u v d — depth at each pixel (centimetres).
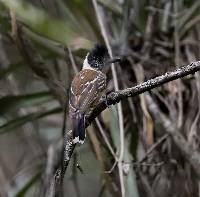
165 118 1016
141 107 1030
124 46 1095
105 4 1105
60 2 1109
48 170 709
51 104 1138
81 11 1084
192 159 970
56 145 724
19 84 1184
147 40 1120
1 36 1128
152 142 1027
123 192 851
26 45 965
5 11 980
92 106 770
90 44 989
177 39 1088
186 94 1077
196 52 1105
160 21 1145
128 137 1053
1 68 1149
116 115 970
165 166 1034
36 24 951
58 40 963
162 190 1033
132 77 1083
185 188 1017
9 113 1073
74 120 742
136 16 1127
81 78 820
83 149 1123
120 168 868
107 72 1002
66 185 1240
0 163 1195
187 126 1053
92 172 1234
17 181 1145
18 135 1246
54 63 1062
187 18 1109
